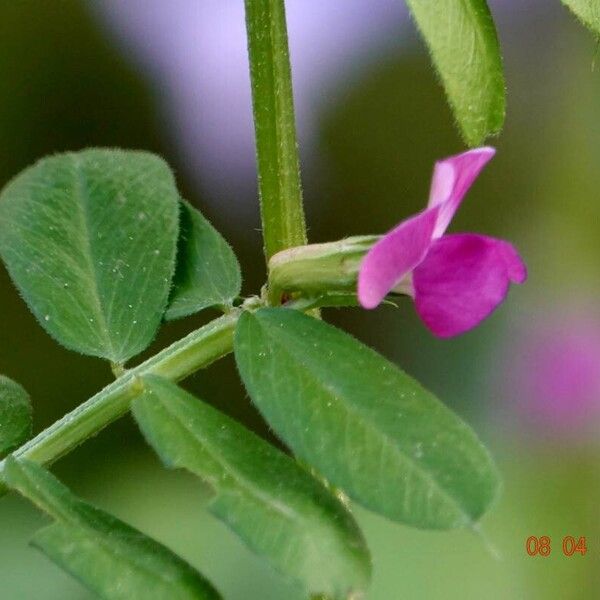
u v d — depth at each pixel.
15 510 0.31
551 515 0.33
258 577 0.31
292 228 0.22
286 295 0.21
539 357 0.36
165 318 0.22
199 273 0.22
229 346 0.21
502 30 0.39
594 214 0.38
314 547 0.20
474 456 0.20
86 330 0.22
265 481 0.20
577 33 0.39
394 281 0.20
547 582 0.32
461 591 0.30
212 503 0.20
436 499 0.20
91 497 0.33
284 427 0.20
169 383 0.21
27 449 0.21
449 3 0.21
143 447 0.33
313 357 0.21
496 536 0.32
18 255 0.22
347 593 0.20
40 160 0.22
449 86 0.21
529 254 0.38
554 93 0.39
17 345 0.38
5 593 0.30
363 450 0.20
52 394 0.38
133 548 0.20
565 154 0.39
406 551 0.30
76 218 0.22
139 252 0.22
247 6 0.22
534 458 0.34
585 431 0.34
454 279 0.21
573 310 0.37
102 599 0.20
